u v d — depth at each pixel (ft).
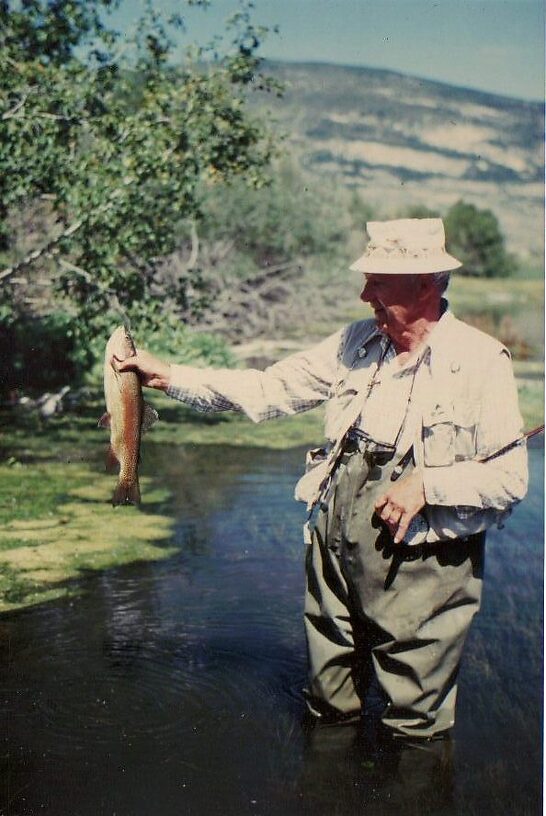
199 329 32.12
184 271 31.89
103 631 12.87
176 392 10.49
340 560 10.25
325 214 37.52
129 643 12.57
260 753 10.23
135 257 24.57
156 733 10.58
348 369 10.36
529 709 11.20
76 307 23.31
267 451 22.47
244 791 9.59
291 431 24.71
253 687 11.55
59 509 17.79
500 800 9.53
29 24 22.44
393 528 9.74
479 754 10.32
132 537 16.48
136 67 22.93
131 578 14.70
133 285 22.85
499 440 9.71
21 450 21.53
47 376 26.61
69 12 22.30
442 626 10.10
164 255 24.34
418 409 9.84
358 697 10.83
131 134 21.71
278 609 13.75
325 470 10.29
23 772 9.84
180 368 10.51
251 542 16.37
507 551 16.58
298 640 12.83
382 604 10.05
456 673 10.41
